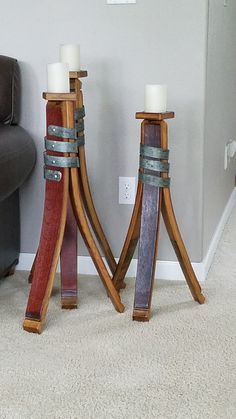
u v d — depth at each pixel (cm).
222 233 325
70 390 171
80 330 208
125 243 232
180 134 246
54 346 196
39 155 257
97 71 246
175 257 256
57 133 206
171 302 232
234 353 192
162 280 256
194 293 230
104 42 244
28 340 200
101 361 187
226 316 219
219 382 175
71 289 225
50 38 247
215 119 280
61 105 205
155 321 215
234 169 393
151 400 166
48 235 210
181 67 240
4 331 207
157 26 238
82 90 249
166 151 217
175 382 175
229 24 323
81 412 161
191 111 243
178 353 192
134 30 240
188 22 236
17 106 248
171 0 236
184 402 165
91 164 255
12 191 224
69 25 245
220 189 318
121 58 244
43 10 245
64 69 205
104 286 226
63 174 208
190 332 206
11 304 229
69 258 224
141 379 177
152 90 213
